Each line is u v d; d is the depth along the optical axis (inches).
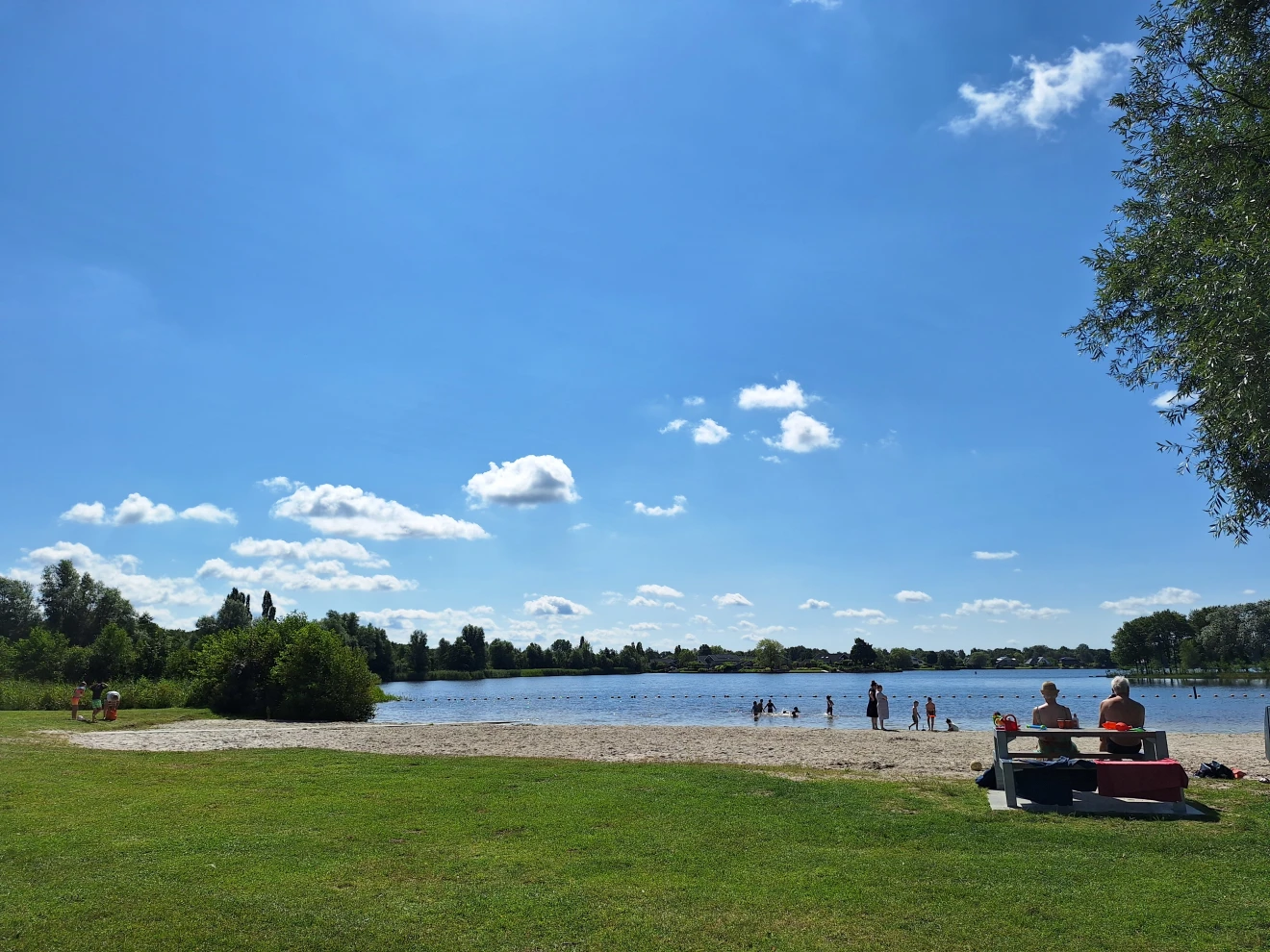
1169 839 380.2
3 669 2412.6
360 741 876.0
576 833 401.7
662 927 276.4
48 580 3917.3
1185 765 628.4
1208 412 450.3
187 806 469.7
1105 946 258.4
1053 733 493.0
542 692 4547.2
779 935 269.4
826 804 466.9
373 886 319.6
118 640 2689.5
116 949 258.5
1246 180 417.4
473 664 7637.8
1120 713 505.0
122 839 391.2
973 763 629.3
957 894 306.3
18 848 371.2
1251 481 441.4
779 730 1035.3
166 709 1668.3
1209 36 470.0
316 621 1847.9
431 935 271.3
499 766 626.5
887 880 323.6
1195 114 467.8
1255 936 264.2
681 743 834.2
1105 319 526.0
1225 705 2571.4
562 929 275.4
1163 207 504.4
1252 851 359.3
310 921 282.4
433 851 369.1
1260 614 4739.2
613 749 780.0
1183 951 253.4
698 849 371.2
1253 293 383.6
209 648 1824.6
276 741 878.4
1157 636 5989.2
